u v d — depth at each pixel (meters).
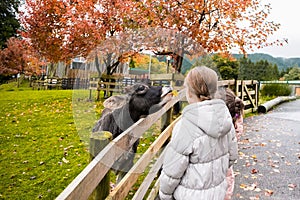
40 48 9.22
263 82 16.48
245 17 6.28
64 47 7.01
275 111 9.70
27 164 4.10
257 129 6.60
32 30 8.94
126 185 1.74
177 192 1.60
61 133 5.69
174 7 5.59
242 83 8.12
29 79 20.27
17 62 17.66
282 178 3.71
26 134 5.67
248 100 9.06
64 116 7.06
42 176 3.68
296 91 19.03
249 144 5.32
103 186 1.50
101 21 5.50
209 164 1.56
